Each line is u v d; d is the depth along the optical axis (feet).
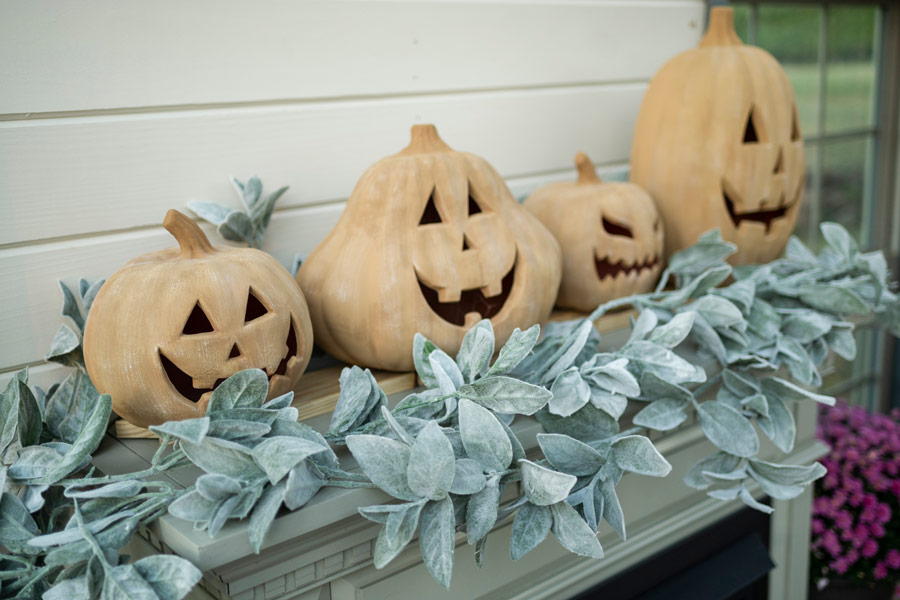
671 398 2.79
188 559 1.99
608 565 3.29
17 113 2.62
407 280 2.73
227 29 3.00
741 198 3.60
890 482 5.33
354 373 2.45
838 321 3.28
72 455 2.19
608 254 3.40
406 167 2.80
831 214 6.15
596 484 2.43
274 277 2.52
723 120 3.56
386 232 2.76
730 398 2.99
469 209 3.03
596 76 4.27
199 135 3.01
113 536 2.01
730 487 3.67
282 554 2.20
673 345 2.73
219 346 2.35
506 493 2.78
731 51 3.66
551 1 3.99
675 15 4.56
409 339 2.76
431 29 3.57
